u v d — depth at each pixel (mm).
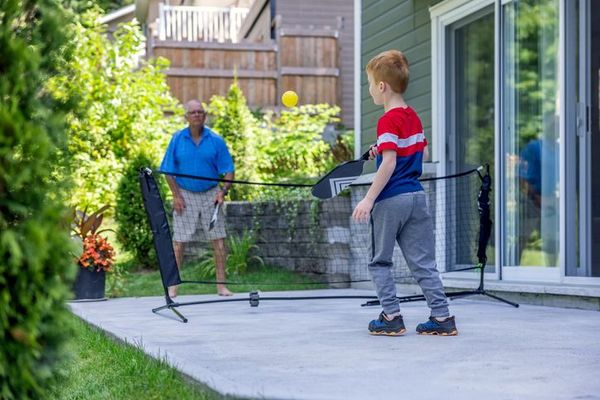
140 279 15742
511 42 11430
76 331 4672
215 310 10469
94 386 6301
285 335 7789
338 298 11234
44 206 4344
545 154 10844
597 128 10305
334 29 26281
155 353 6723
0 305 4215
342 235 14953
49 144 4230
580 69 10344
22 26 4492
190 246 16750
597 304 9617
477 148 12305
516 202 11352
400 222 7531
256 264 16547
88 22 19156
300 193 16703
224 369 5914
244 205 16688
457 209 12578
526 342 7105
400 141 7500
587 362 6090
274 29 26547
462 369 5836
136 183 17234
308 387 5195
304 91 24234
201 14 31203
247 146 18703
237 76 23953
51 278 4379
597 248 10320
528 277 10992
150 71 19812
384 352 6637
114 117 19031
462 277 12312
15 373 4336
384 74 7566
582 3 10312
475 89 12375
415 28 13578
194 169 12445
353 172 8531
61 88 4758
